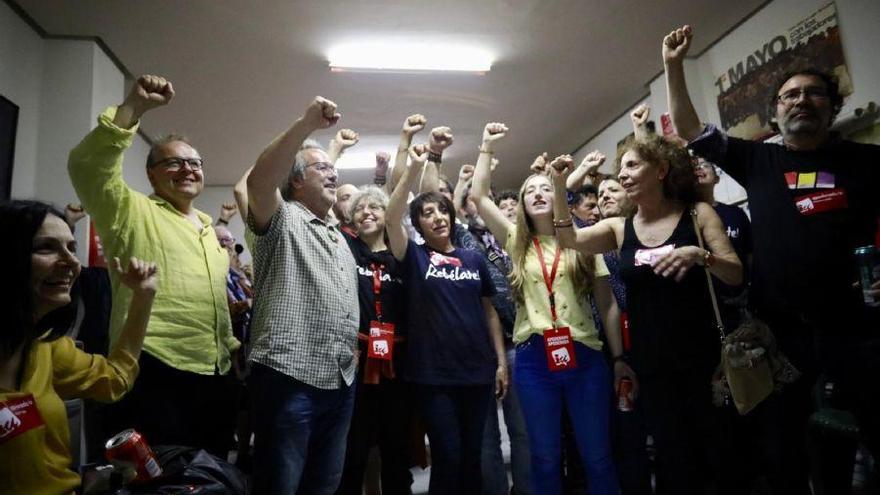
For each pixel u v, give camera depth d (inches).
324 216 77.2
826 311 62.7
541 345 81.4
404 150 93.4
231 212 154.9
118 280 66.1
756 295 69.3
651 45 164.2
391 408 83.9
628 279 69.3
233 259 146.5
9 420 44.0
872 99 120.0
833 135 69.8
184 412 65.7
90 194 61.6
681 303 64.9
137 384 63.4
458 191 128.8
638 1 142.9
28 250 46.9
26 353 48.3
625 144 75.7
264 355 62.6
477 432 78.7
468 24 146.9
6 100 121.2
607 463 76.8
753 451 71.5
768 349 60.7
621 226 77.1
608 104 203.2
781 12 141.9
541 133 226.7
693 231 67.2
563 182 76.3
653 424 65.4
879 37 118.8
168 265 67.4
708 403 62.6
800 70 69.6
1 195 119.3
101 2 126.1
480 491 77.3
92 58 137.6
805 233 64.2
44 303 48.8
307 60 157.8
